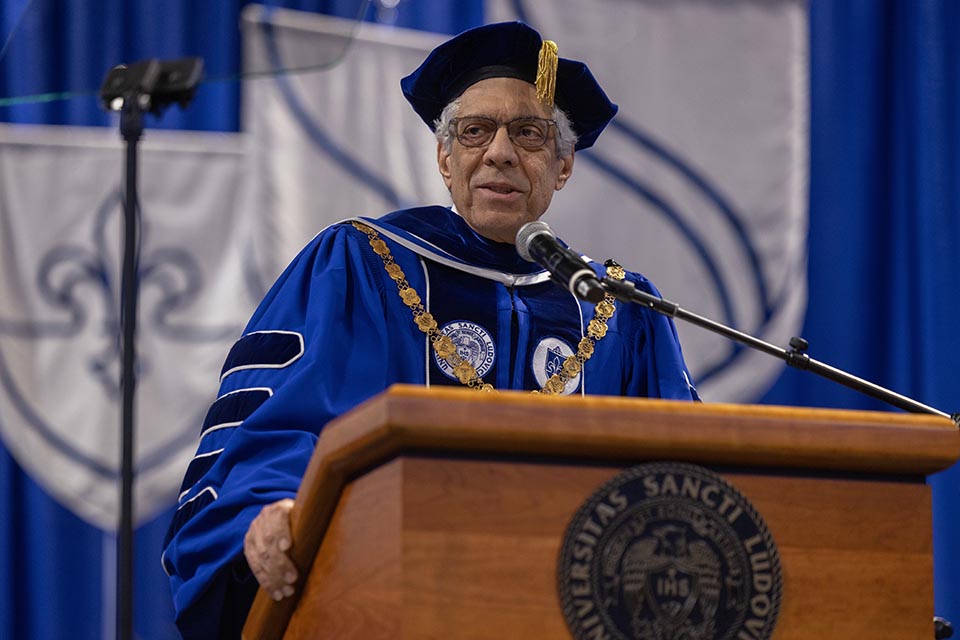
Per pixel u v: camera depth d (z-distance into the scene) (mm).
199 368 19500
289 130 19641
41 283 19438
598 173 20359
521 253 8477
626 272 11203
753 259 20531
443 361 10086
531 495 6207
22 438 19281
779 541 6539
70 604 19484
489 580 6082
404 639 5941
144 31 18922
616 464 6352
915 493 6797
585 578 6137
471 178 10664
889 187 21766
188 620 8500
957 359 20906
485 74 10859
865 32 21938
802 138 20844
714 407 6441
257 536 7352
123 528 8523
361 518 6547
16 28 18188
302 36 14781
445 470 6145
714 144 20656
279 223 19500
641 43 20672
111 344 19500
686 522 6305
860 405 20875
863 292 21406
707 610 6242
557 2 20516
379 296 10117
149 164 19688
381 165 19844
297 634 7309
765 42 20953
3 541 19281
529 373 10297
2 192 19422
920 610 6688
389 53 20047
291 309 9828
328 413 9031
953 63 21594
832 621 6535
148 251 19531
